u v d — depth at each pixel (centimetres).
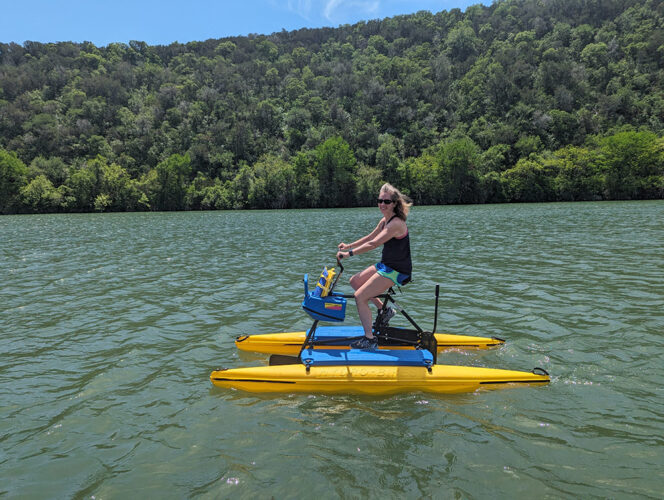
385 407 437
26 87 12369
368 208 6875
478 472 325
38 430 399
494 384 476
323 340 541
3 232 2925
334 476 323
